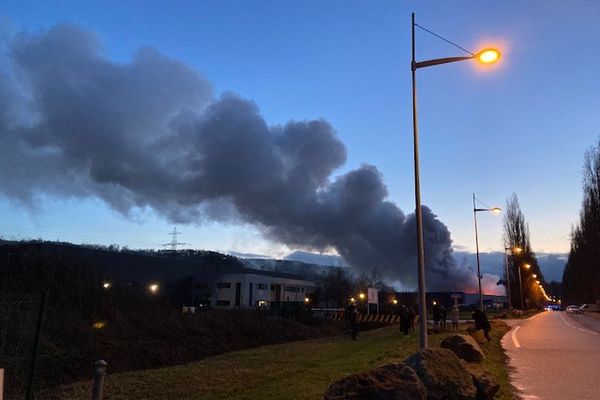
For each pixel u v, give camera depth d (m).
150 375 13.16
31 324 14.09
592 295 85.75
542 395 10.95
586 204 67.00
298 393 10.11
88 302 24.89
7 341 13.76
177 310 31.86
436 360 9.24
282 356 17.53
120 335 24.66
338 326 45.00
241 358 16.97
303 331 38.16
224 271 88.94
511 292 95.06
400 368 8.17
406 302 81.88
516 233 97.25
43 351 19.14
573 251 92.19
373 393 7.66
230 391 10.95
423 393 7.97
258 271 96.81
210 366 14.88
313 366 14.65
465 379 9.17
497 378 12.48
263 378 12.59
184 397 10.55
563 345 22.91
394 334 28.83
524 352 19.78
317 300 104.81
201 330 29.88
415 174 15.69
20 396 11.55
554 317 66.00
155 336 26.47
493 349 19.75
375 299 47.06
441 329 30.00
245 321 34.84
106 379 12.74
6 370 13.23
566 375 13.73
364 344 22.41
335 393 7.69
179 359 24.12
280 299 96.44
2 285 21.81
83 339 22.12
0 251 24.11
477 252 43.12
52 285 23.83
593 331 33.50
